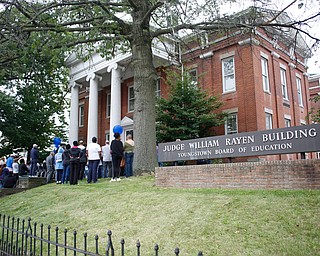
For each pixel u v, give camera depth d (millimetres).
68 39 12453
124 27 13727
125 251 5277
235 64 19938
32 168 17406
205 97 19188
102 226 6727
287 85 22219
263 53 20156
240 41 19422
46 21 11992
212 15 12773
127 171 14070
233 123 19547
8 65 14164
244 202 6488
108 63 23281
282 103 21078
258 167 7645
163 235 5691
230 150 8516
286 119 21469
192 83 19281
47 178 15672
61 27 11812
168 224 6121
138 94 12922
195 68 22016
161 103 18766
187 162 18188
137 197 8195
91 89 24641
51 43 12398
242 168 7895
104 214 7438
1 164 17672
